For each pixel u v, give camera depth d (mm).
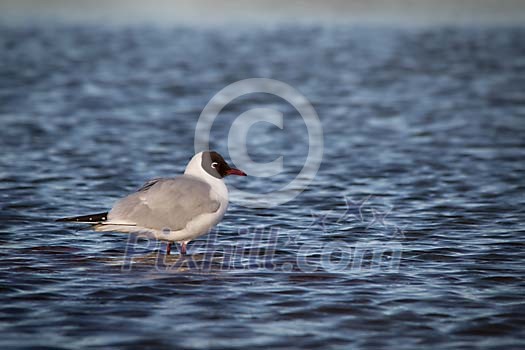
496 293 10531
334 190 16766
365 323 9492
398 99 29203
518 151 20625
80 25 53625
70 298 10211
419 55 41406
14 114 25453
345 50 43188
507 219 14383
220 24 54625
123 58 39750
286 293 10484
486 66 37875
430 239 13133
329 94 30328
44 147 20781
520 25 54562
